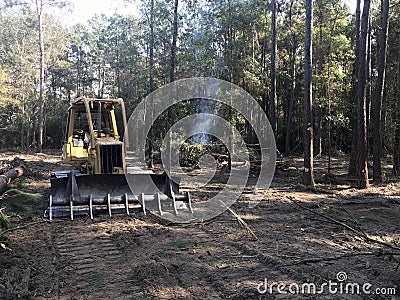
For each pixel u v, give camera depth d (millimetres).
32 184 15383
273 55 21250
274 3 21250
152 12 20078
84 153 11328
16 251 7078
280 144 32094
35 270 6184
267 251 7078
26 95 35750
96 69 44656
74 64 43906
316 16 26953
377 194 13258
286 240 7832
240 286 5531
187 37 19406
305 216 10008
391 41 22891
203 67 20281
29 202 11273
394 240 7934
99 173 10195
